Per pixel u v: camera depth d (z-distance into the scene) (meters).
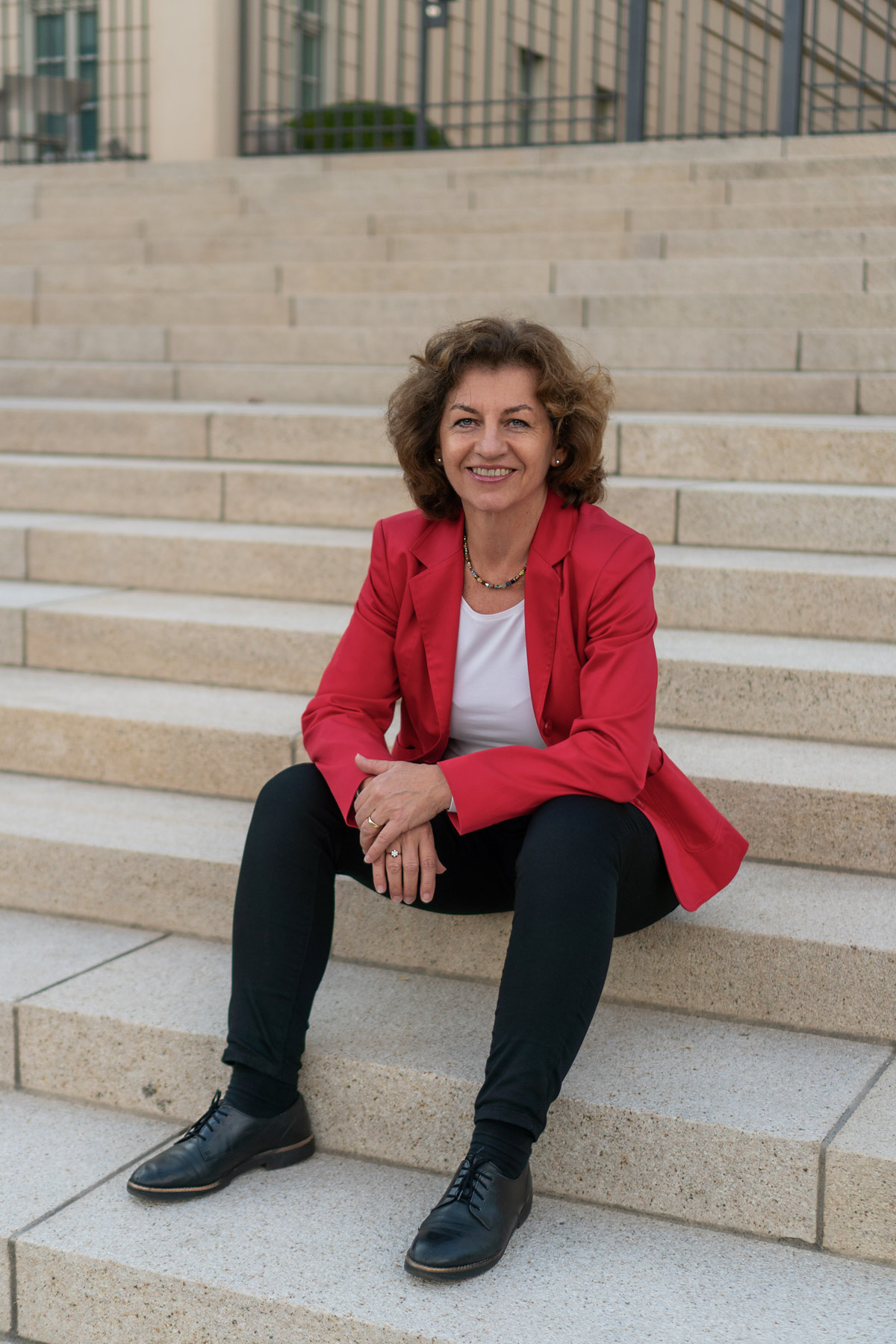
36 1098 2.20
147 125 8.17
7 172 7.39
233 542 3.40
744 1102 1.84
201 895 2.45
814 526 3.19
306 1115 1.98
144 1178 1.85
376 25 9.30
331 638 2.96
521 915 1.72
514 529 1.93
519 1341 1.56
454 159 6.63
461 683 2.00
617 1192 1.86
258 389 4.79
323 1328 1.63
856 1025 2.03
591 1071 1.94
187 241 6.04
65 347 5.45
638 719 1.84
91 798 2.78
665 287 5.04
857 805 2.29
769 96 10.51
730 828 2.02
